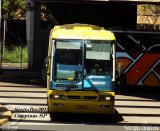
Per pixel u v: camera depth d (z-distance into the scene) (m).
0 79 46.34
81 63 27.28
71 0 56.31
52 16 61.72
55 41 27.53
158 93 42.25
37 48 56.81
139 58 41.94
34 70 54.81
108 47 27.69
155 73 42.03
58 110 27.09
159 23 72.75
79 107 27.02
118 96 39.41
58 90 26.94
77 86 26.94
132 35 41.97
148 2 54.88
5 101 33.94
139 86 43.53
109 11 59.81
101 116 29.78
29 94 37.69
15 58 62.09
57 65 27.16
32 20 56.50
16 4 69.81
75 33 27.88
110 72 27.34
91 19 59.97
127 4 58.84
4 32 62.06
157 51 41.97
